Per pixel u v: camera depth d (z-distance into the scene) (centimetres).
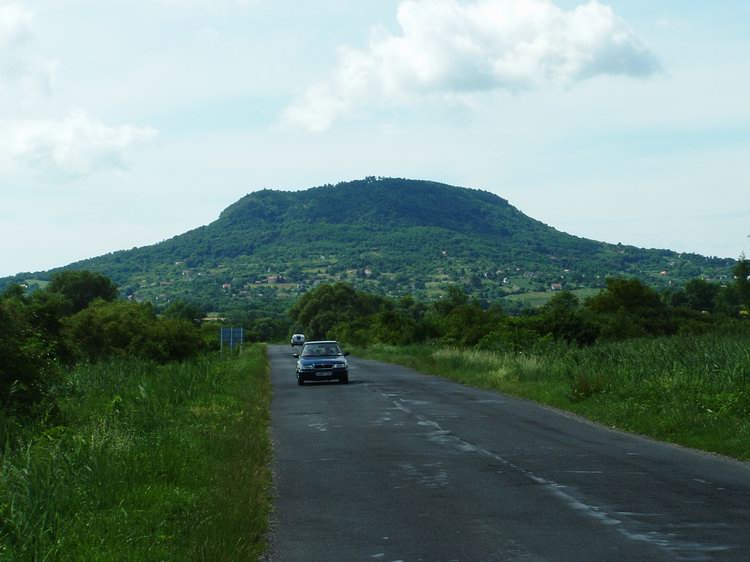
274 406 2673
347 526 1000
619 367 2809
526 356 3962
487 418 2208
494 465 1433
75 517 962
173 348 4419
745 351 2578
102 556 816
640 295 7719
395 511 1077
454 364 4372
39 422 1639
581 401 2459
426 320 8181
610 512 1043
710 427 1752
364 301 16675
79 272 10269
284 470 1434
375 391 3203
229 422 1942
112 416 1719
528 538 912
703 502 1103
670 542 883
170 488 1134
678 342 3184
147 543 870
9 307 1786
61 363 2950
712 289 11344
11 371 1681
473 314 6912
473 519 1015
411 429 1986
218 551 812
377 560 838
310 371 3656
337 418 2270
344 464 1482
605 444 1698
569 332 5241
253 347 9931
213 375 3198
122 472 1177
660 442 1730
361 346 9094
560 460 1484
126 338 4319
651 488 1206
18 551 813
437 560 829
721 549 851
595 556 828
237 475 1250
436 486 1246
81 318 4212
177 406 2181
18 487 1018
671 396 2102
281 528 1001
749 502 1102
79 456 1216
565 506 1084
